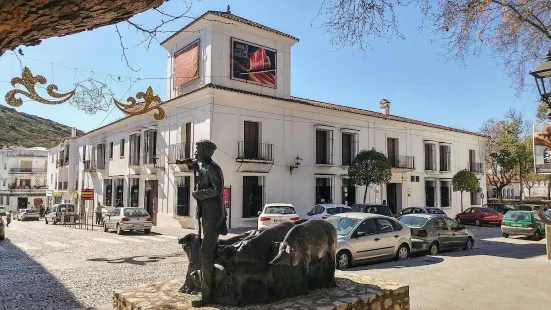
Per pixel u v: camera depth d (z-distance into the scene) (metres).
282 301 5.18
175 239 17.08
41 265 10.82
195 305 4.95
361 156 23.88
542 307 6.62
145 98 5.82
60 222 29.58
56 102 4.27
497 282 8.45
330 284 6.01
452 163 33.09
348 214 11.84
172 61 24.20
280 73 23.33
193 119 21.30
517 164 37.62
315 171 23.94
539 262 11.28
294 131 23.19
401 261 11.55
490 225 26.31
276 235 5.59
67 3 2.10
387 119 27.86
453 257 12.50
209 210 5.11
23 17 2.10
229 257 5.03
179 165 21.84
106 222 20.83
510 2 7.24
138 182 26.81
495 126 41.12
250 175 21.12
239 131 20.91
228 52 21.31
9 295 7.58
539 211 5.22
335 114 25.22
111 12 2.34
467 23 6.96
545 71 7.38
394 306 5.93
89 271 9.94
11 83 3.86
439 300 7.04
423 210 21.94
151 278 9.12
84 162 36.41
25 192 63.69
